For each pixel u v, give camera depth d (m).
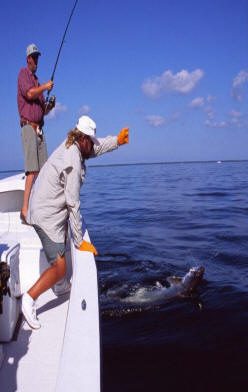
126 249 8.12
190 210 13.83
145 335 4.30
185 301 5.27
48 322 2.74
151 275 6.37
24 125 3.67
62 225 2.54
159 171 60.69
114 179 39.03
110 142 2.73
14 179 5.61
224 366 3.60
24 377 2.16
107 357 3.82
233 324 4.51
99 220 12.09
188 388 3.25
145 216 12.66
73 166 2.33
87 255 2.63
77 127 2.41
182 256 7.51
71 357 1.61
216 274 6.39
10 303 2.50
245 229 9.99
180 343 4.08
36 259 3.47
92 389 1.41
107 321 4.70
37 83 3.74
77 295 2.13
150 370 3.57
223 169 64.31
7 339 2.48
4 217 5.12
